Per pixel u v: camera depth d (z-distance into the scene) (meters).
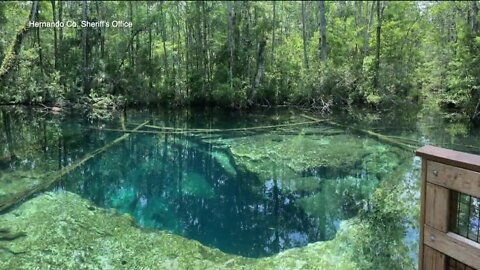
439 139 12.74
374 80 20.39
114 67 21.47
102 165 10.95
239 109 20.83
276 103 21.48
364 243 5.72
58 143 12.95
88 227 6.53
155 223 7.09
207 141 13.52
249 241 6.45
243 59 21.62
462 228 2.54
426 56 25.83
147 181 9.77
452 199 2.56
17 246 5.71
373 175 9.45
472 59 15.78
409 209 6.89
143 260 5.46
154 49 22.72
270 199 8.45
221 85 20.77
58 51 21.31
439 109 19.28
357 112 19.38
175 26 24.03
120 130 15.18
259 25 21.64
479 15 16.84
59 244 5.84
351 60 21.53
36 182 8.88
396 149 11.68
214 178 9.94
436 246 2.67
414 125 15.55
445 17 24.41
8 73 14.20
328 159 10.94
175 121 17.58
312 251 5.77
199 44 21.97
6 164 10.29
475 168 2.35
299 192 8.70
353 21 24.55
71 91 19.83
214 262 5.48
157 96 21.97
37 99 19.55
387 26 21.48
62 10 22.61
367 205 7.53
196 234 6.71
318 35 23.98
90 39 21.56
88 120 17.25
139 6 22.39
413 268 4.89
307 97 20.83
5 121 16.61
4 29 19.09
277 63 21.86
